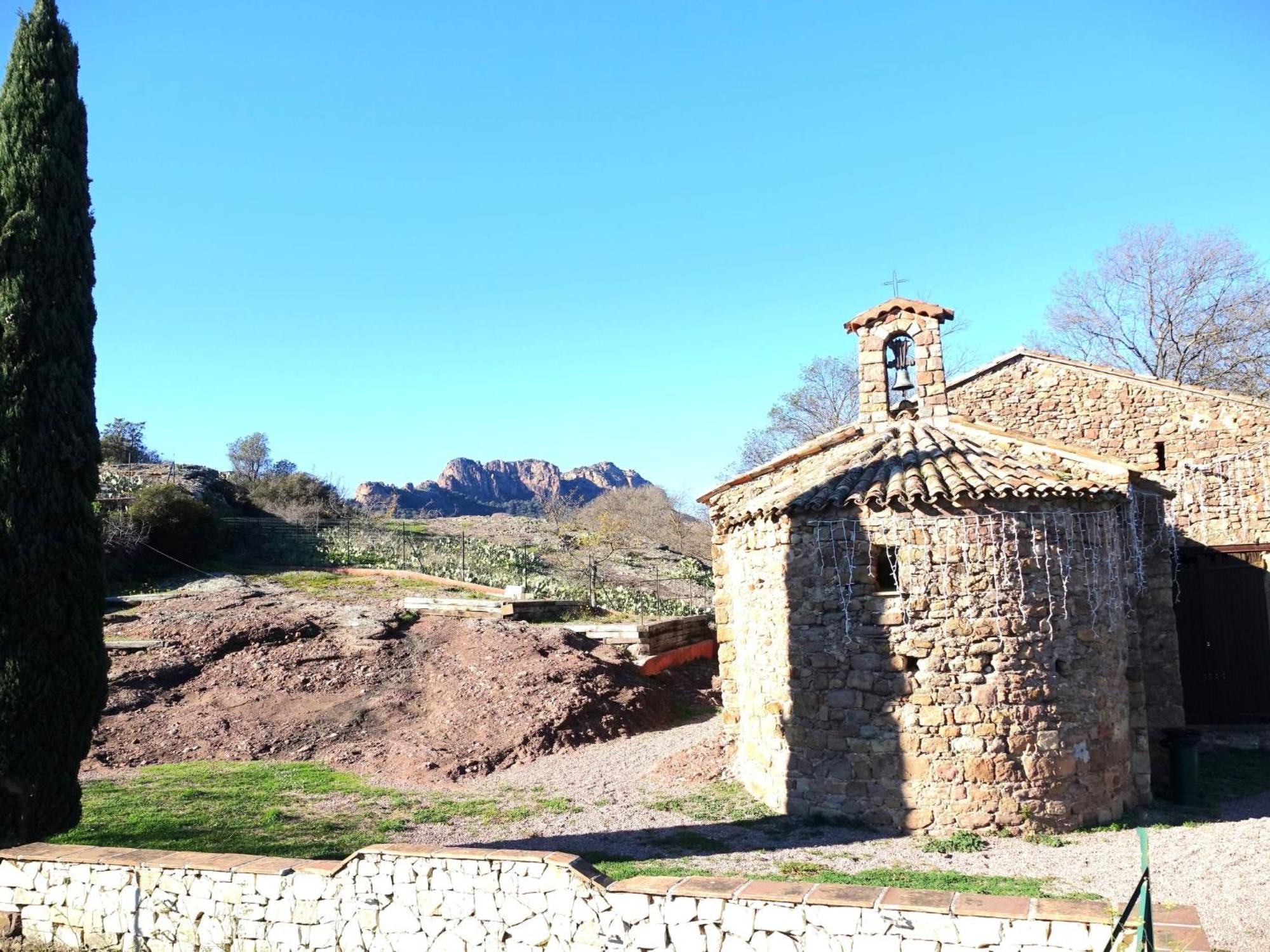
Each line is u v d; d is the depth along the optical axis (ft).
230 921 25.43
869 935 20.75
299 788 47.39
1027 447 46.16
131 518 99.96
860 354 51.60
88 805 43.06
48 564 34.35
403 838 38.99
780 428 150.41
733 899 21.74
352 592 92.63
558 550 142.92
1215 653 58.34
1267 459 57.72
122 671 62.44
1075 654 39.88
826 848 36.52
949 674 38.81
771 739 43.78
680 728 66.54
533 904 23.25
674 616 95.86
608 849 37.06
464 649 70.85
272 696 62.23
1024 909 20.25
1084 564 40.78
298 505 145.07
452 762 53.06
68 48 37.96
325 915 24.77
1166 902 28.78
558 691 63.93
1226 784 48.06
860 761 39.75
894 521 40.01
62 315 35.88
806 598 41.65
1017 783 38.06
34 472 34.42
